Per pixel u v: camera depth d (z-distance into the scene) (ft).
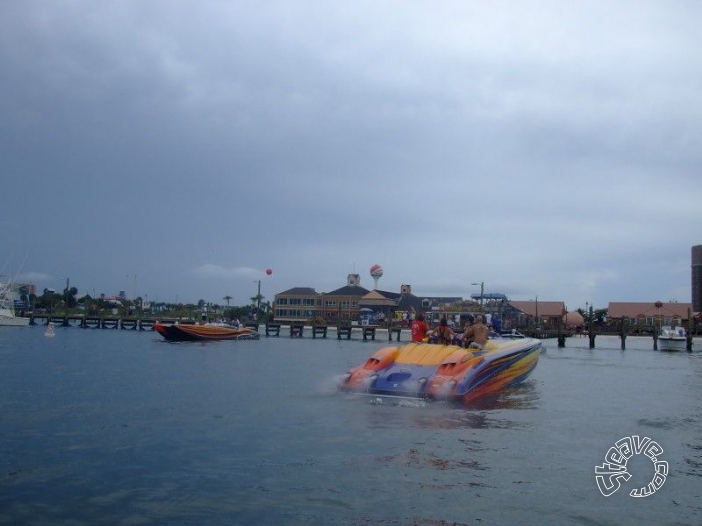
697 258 368.68
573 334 242.17
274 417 33.71
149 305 358.43
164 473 22.75
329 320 284.61
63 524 17.79
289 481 21.77
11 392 44.62
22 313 249.34
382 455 25.43
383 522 17.90
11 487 21.12
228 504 19.40
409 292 333.01
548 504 19.74
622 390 53.26
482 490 20.98
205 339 154.92
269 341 171.12
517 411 37.76
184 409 36.45
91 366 68.39
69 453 25.73
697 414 38.27
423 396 39.19
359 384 40.93
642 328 237.04
